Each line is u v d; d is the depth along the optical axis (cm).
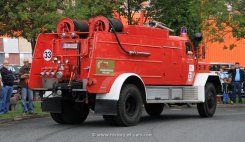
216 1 2653
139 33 1564
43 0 2248
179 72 1734
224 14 2631
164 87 1670
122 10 2672
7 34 2320
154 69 1620
